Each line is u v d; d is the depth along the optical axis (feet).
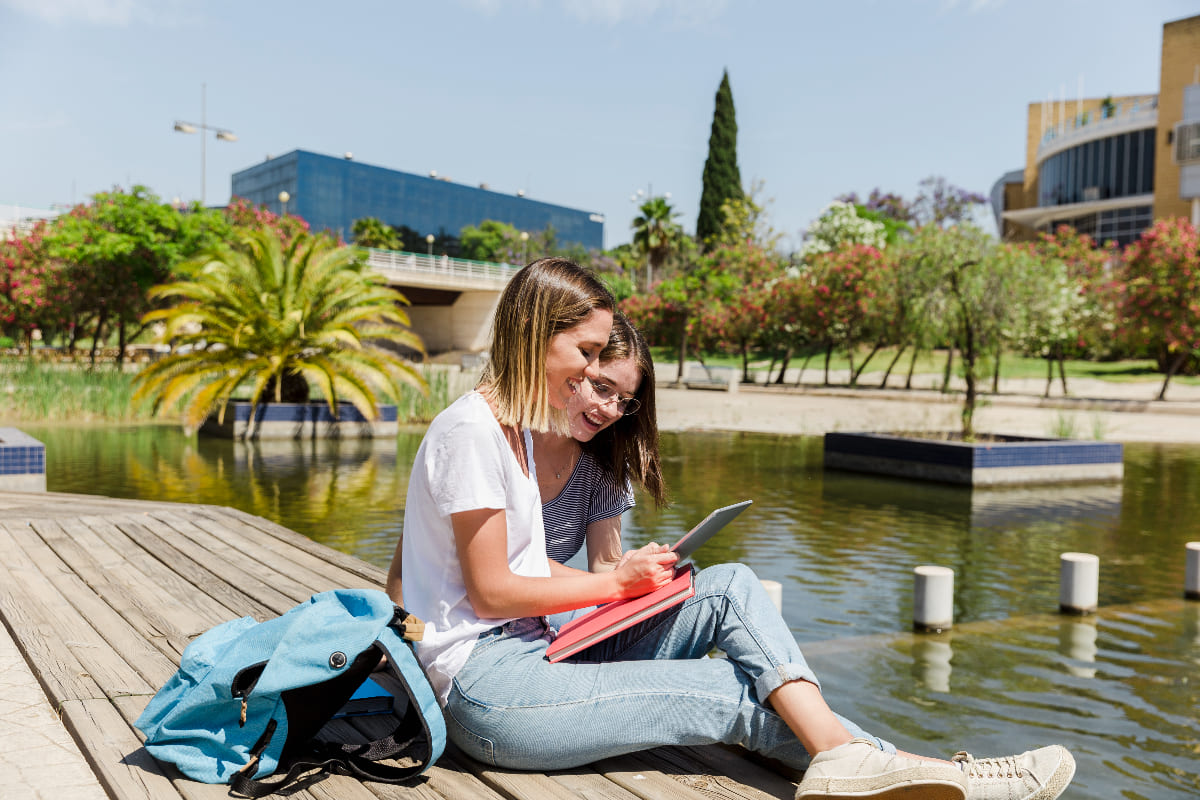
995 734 13.06
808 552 25.13
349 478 37.24
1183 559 25.03
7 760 7.57
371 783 6.71
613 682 6.41
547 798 6.40
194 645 6.80
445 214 297.12
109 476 36.73
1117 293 95.81
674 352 172.04
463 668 6.54
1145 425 69.51
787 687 6.28
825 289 111.45
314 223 255.70
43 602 12.31
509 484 6.45
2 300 106.01
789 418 73.15
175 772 6.85
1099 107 197.98
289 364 54.80
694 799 6.50
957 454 39.75
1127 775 11.77
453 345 187.42
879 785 5.70
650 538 26.53
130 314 107.55
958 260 48.57
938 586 17.90
